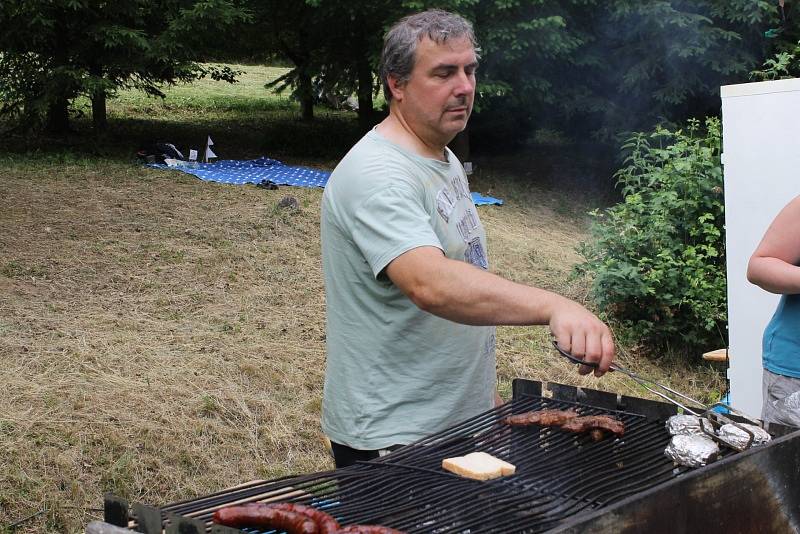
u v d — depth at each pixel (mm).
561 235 9398
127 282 6234
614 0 9844
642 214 6820
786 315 2867
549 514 1867
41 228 7160
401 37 2191
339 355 2359
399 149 2232
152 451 4242
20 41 10062
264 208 8305
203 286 6324
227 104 15953
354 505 1948
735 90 4309
